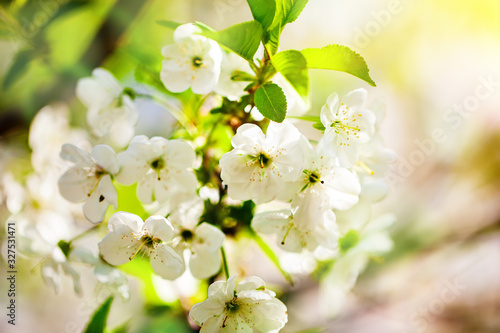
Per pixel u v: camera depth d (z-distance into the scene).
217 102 0.40
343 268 0.42
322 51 0.37
